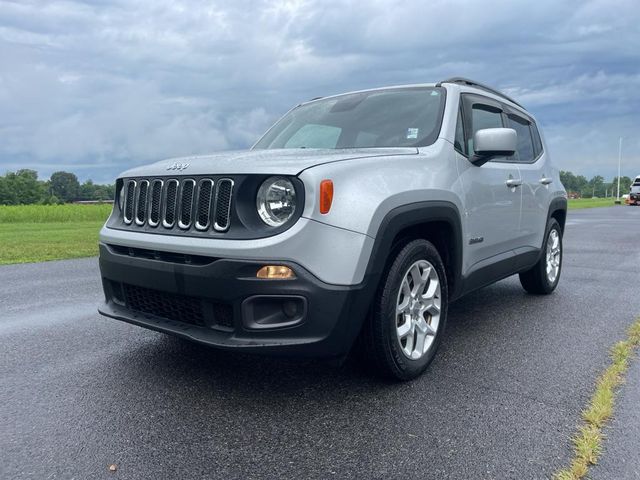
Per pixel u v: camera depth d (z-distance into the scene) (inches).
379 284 123.6
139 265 126.0
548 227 223.0
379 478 90.4
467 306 213.6
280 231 109.0
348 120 170.2
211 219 116.1
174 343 163.5
